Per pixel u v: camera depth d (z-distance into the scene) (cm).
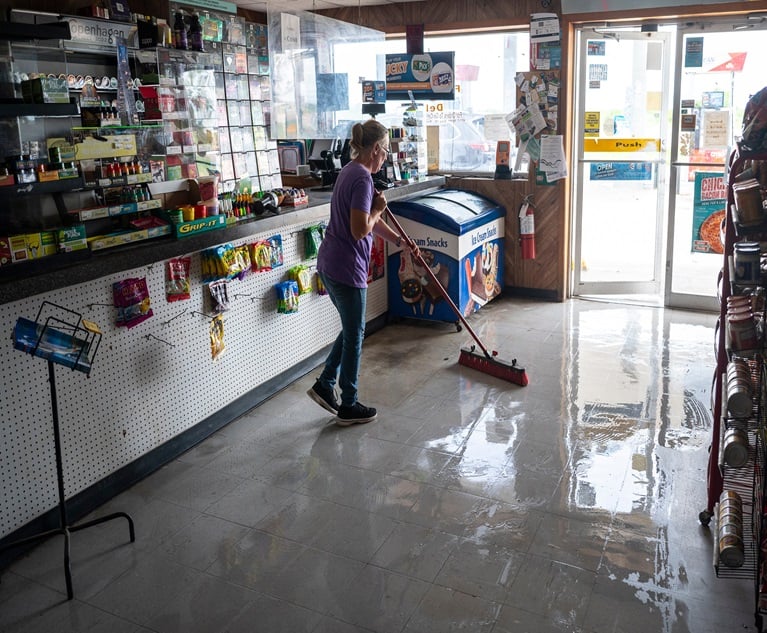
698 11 505
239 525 290
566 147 571
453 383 431
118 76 330
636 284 600
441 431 369
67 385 286
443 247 512
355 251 359
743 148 234
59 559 270
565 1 534
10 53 284
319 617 236
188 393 352
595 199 591
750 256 224
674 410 387
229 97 402
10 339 262
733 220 240
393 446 354
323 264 366
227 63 399
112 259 289
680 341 493
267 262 389
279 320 417
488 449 348
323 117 488
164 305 331
